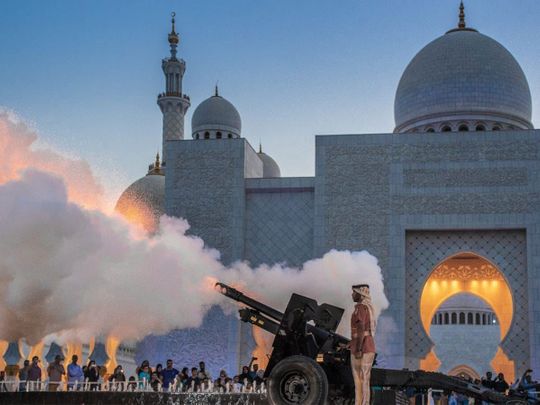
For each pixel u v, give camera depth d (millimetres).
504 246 41719
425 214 41875
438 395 31531
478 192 41688
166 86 72625
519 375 40375
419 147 42469
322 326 14859
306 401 13836
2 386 19281
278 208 44062
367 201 42438
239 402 18609
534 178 41469
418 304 41688
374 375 15266
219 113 59625
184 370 27984
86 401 18016
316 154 43219
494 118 49344
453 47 50375
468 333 79250
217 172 44312
